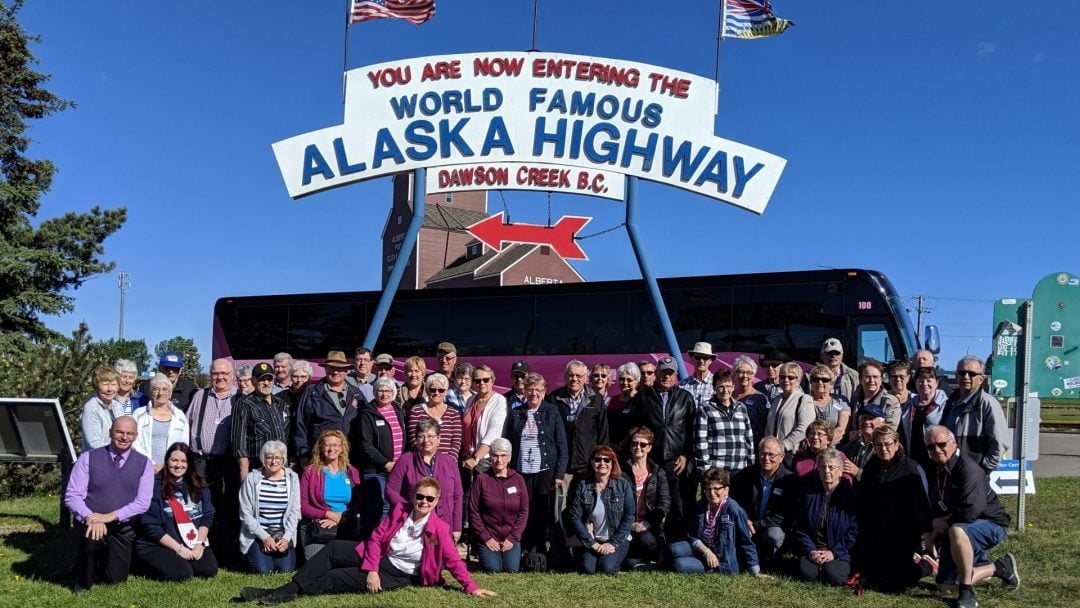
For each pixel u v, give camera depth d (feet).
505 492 26.03
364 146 39.88
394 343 57.00
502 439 26.14
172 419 26.58
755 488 26.32
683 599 22.31
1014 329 32.58
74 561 25.89
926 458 26.05
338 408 27.61
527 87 40.16
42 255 79.36
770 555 25.85
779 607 21.66
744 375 29.19
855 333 46.11
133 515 23.67
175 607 21.31
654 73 40.32
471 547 28.14
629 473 26.91
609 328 51.90
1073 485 44.11
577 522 25.68
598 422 28.40
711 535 25.73
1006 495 40.22
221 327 61.93
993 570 22.85
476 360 54.65
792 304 47.83
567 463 28.07
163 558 24.16
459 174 42.09
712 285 49.98
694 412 28.27
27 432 30.94
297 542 25.88
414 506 23.36
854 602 22.12
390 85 39.93
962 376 25.29
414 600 22.00
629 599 22.33
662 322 40.29
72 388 43.55
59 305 80.07
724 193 39.83
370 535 24.54
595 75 40.22
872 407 26.11
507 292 55.01
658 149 40.22
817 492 24.98
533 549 27.14
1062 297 37.35
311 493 25.58
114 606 21.36
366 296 58.75
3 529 31.30
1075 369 37.01
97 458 23.73
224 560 27.25
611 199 41.96
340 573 22.81
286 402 28.02
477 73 40.04
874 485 24.23
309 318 59.88
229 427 27.27
